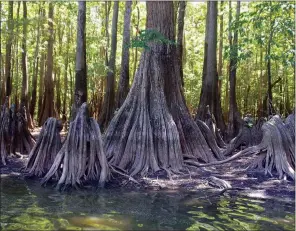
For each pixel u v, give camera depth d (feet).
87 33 81.82
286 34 34.58
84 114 25.34
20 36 53.72
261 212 17.29
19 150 34.94
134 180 24.36
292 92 84.74
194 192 21.59
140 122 27.86
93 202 19.22
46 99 68.69
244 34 37.42
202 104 46.09
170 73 30.96
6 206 18.10
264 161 26.61
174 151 27.66
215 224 15.44
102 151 24.90
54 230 14.40
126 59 52.26
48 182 24.20
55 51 84.89
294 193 21.02
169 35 31.35
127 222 15.66
